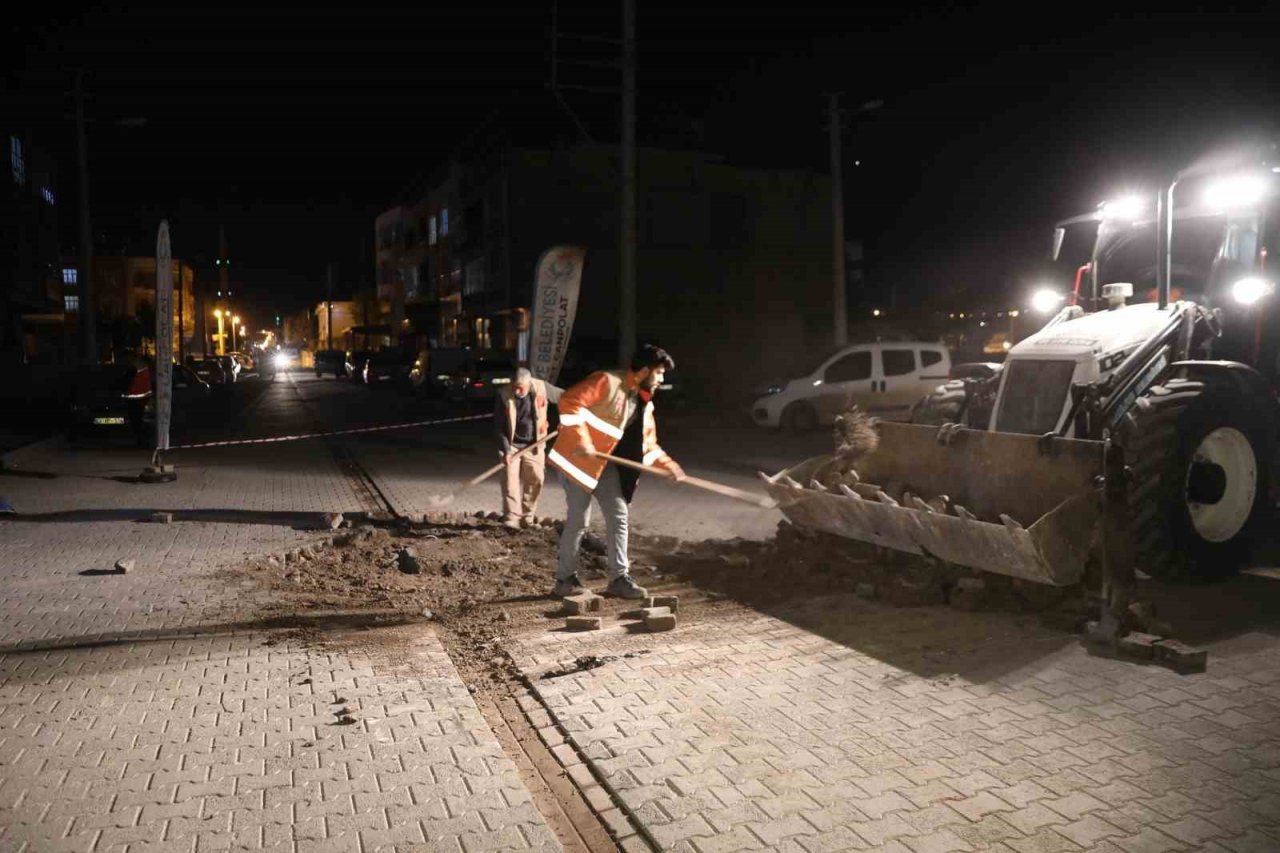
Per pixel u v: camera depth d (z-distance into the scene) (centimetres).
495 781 392
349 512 1077
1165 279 732
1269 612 621
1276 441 718
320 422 2486
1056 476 620
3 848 342
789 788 381
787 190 4100
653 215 3938
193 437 2056
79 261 3136
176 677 520
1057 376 689
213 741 434
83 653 562
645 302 3947
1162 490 657
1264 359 849
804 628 596
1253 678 497
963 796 373
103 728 449
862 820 355
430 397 3484
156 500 1166
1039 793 374
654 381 678
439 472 1423
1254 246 825
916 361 2025
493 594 704
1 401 2630
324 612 656
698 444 1777
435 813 366
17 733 444
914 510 637
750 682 503
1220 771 392
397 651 564
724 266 4038
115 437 2020
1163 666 515
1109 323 725
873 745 421
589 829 364
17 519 1028
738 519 999
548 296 1334
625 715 461
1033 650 543
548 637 595
